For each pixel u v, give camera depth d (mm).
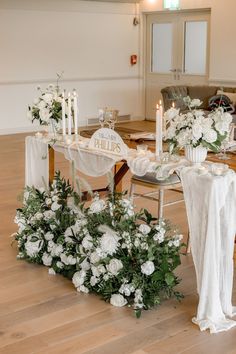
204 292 2947
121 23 10320
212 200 2854
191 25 9711
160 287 3156
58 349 2711
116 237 3229
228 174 2959
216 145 3137
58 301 3234
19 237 3900
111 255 3223
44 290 3381
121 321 2994
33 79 9430
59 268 3574
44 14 9312
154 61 10586
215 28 9125
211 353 2676
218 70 9211
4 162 7078
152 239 3164
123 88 10633
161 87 10531
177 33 9953
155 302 3105
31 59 9336
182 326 2938
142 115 10984
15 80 9227
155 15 10305
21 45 9172
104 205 3461
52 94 4188
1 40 8945
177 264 3189
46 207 3834
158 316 3049
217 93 8469
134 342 2777
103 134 3693
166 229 3264
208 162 3328
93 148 3789
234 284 3443
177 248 3234
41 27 9328
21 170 6637
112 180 3566
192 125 3078
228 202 2955
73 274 3490
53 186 3846
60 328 2916
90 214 3475
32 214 3838
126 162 3570
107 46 10219
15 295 3309
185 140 3104
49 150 4180
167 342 2777
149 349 2713
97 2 9898
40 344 2756
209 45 9406
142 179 3994
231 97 8219
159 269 3133
